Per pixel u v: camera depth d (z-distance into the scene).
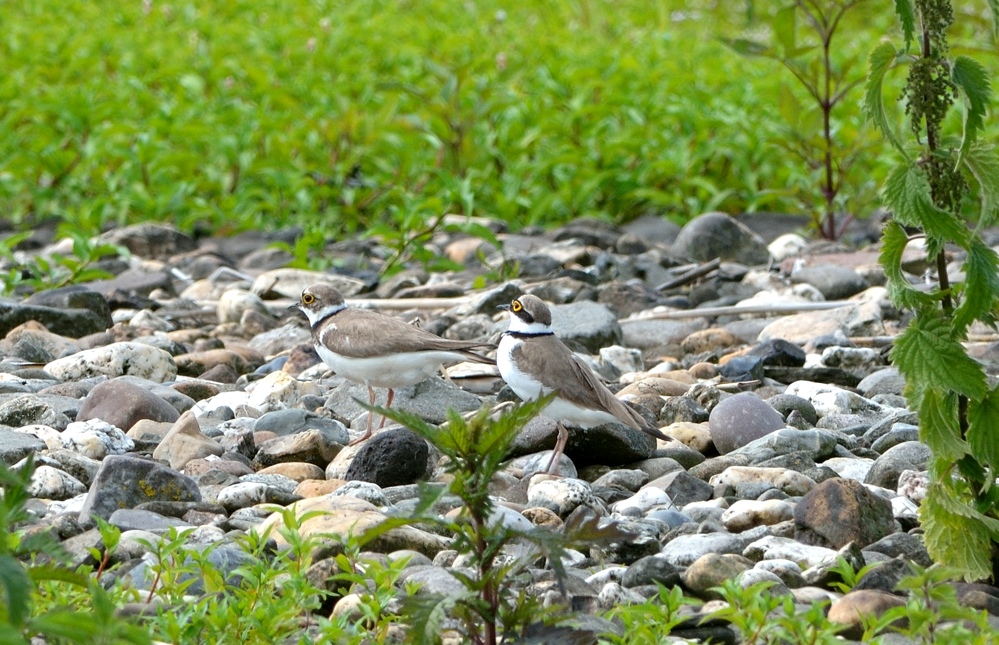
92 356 12.77
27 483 5.21
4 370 13.07
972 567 7.39
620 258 18.86
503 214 22.03
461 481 5.59
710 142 23.27
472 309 15.95
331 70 28.91
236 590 6.79
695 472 10.08
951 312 7.48
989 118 22.45
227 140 22.91
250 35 32.50
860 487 8.45
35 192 22.81
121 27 35.88
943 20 7.16
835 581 7.56
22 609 4.61
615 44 33.91
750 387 12.54
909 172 7.19
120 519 8.39
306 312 12.02
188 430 10.44
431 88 26.45
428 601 5.72
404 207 21.06
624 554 8.12
